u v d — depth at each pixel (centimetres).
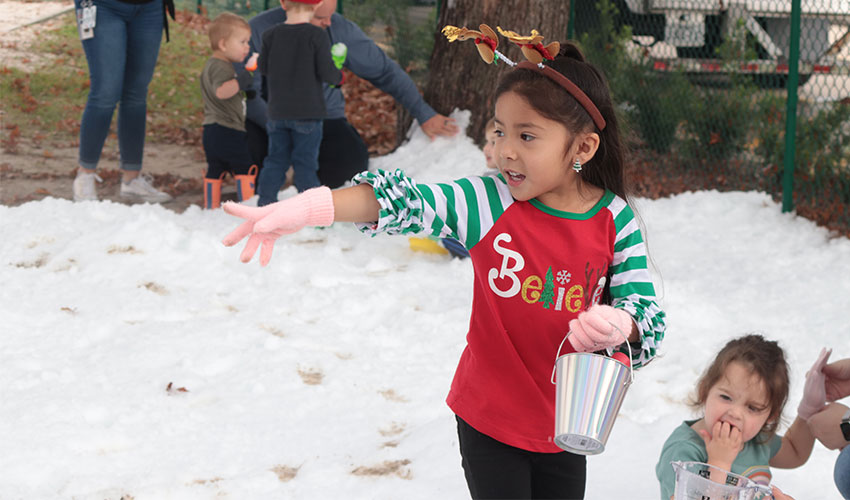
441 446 361
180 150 995
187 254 612
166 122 1085
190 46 1380
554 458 234
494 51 212
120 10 738
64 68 1195
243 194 787
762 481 271
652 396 418
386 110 1170
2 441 353
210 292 557
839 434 275
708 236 699
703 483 216
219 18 770
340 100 810
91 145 760
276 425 384
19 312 502
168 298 539
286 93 697
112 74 747
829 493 325
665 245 683
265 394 413
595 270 215
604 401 192
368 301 542
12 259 601
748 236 695
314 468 347
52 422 371
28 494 319
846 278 591
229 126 774
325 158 796
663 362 457
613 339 195
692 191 818
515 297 214
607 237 216
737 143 826
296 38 695
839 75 819
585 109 204
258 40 842
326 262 616
